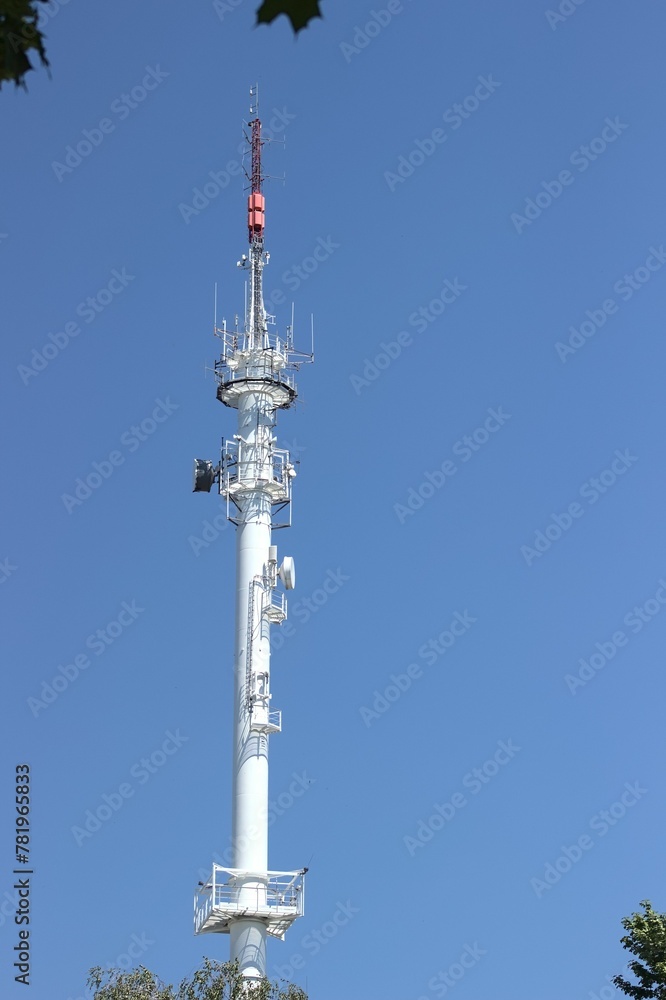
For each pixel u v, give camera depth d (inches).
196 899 2797.7
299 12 498.3
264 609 2952.8
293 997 2388.0
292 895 2797.7
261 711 2901.1
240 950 2741.1
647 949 2315.5
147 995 2287.2
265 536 3021.7
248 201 3316.9
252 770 2866.6
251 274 3270.2
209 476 3038.9
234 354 3157.0
